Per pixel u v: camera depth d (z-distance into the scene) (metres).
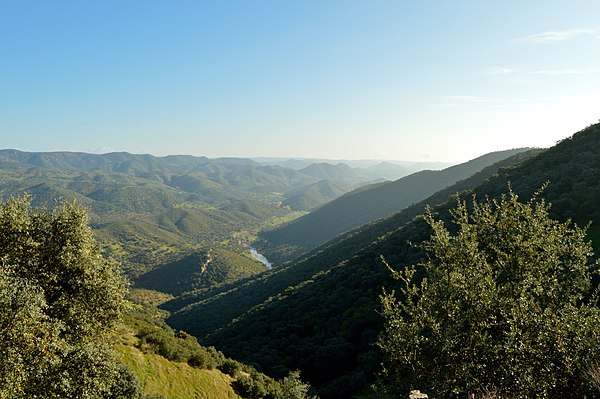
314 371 51.00
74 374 14.07
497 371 7.23
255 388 35.88
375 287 59.84
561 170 52.00
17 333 11.99
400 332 8.28
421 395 7.55
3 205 15.97
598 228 37.66
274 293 104.31
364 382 41.41
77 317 15.61
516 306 7.61
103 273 17.08
